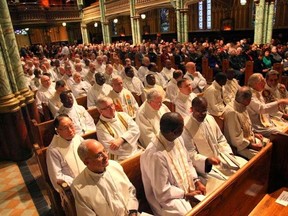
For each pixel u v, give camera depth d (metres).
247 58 9.47
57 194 3.07
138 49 14.26
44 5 23.94
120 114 3.73
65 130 3.05
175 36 22.20
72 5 26.86
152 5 16.16
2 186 4.17
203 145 3.29
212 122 3.47
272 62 8.86
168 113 2.60
